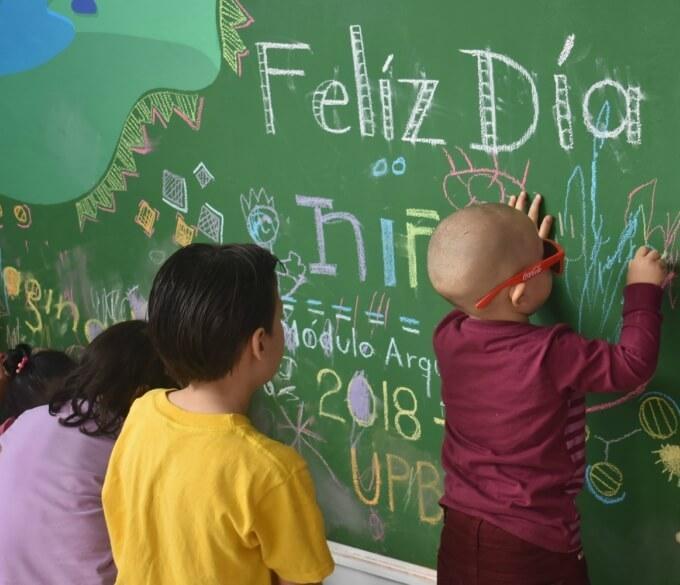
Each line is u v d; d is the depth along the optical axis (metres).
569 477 1.61
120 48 2.12
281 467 1.36
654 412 1.70
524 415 1.57
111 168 2.23
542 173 1.68
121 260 2.29
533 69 1.64
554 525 1.60
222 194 2.08
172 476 1.36
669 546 1.75
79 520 1.73
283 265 1.94
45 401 2.03
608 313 1.68
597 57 1.58
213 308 1.34
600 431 1.76
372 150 1.85
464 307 1.61
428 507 2.02
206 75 2.02
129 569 1.42
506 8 1.64
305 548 1.38
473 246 1.56
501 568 1.61
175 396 1.44
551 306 1.74
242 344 1.36
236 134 2.02
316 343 2.06
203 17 1.99
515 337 1.57
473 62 1.69
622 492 1.77
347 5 1.80
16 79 2.30
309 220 1.98
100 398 1.75
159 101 2.11
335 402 2.08
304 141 1.93
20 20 2.25
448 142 1.76
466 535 1.65
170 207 2.17
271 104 1.95
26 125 2.33
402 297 1.91
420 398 1.96
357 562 2.14
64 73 2.22
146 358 1.75
